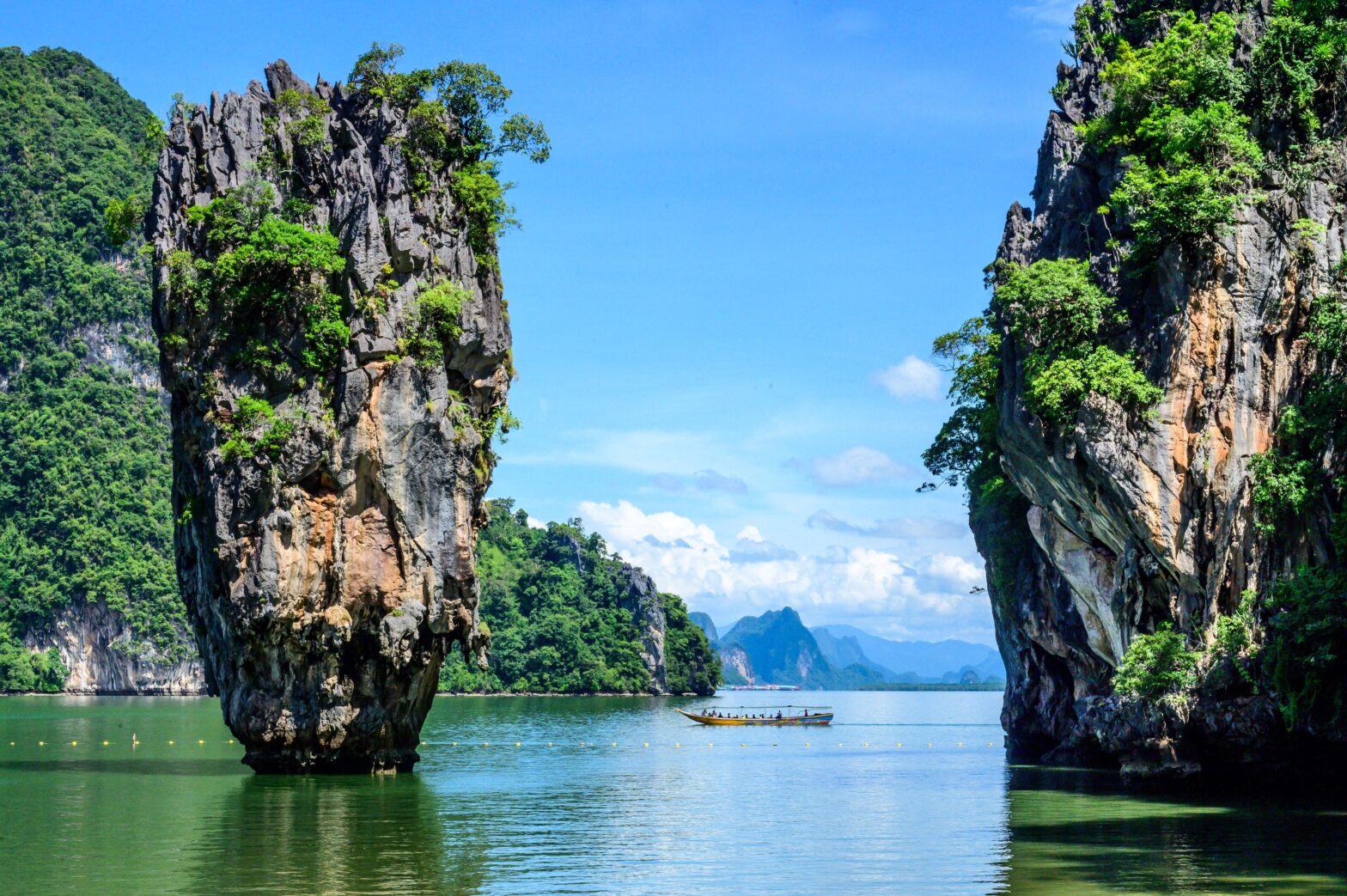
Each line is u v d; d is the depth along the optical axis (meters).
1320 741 54.66
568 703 198.75
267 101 68.44
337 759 65.00
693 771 74.44
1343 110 60.62
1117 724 59.03
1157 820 48.69
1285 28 60.56
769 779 69.31
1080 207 67.62
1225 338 57.50
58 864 39.38
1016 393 63.34
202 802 53.97
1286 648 51.53
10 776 64.44
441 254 65.69
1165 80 63.72
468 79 68.25
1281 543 55.47
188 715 141.38
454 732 114.38
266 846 42.81
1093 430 58.34
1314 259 57.72
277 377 63.41
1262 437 56.69
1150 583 59.56
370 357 63.31
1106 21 73.25
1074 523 64.31
